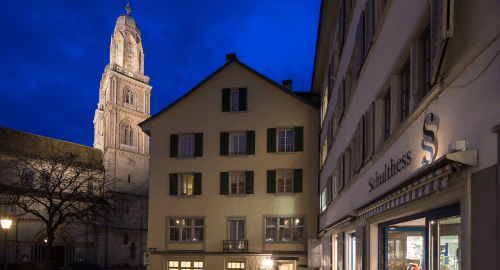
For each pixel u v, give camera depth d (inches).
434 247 193.2
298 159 998.4
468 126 141.3
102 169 2368.4
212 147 1051.9
